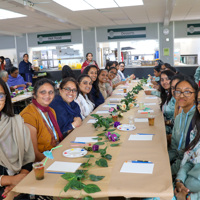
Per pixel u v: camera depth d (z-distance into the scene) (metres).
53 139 2.39
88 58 8.38
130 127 2.62
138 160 1.80
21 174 1.84
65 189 1.40
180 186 1.76
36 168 1.55
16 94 5.82
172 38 10.71
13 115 1.97
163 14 8.41
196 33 10.47
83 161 1.82
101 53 12.16
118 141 2.24
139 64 11.90
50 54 11.69
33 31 11.31
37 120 2.26
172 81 2.93
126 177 1.56
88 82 3.59
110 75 5.59
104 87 5.04
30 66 10.34
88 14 7.84
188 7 6.96
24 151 2.03
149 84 6.96
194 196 1.68
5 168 1.90
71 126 2.77
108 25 10.77
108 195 1.41
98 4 6.68
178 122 2.35
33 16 7.52
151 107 3.80
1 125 1.88
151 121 2.70
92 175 1.56
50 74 11.07
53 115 2.50
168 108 3.39
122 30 11.09
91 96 4.11
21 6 6.04
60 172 1.66
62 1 6.19
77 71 11.00
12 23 8.74
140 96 4.91
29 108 2.29
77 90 2.93
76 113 2.96
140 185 1.46
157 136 2.34
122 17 8.70
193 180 1.75
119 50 11.48
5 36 12.15
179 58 11.91
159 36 10.81
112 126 2.75
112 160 1.83
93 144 2.18
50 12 7.31
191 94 2.21
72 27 10.66
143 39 10.98
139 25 10.88
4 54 13.12
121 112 3.34
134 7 7.03
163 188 1.42
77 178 1.50
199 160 1.85
